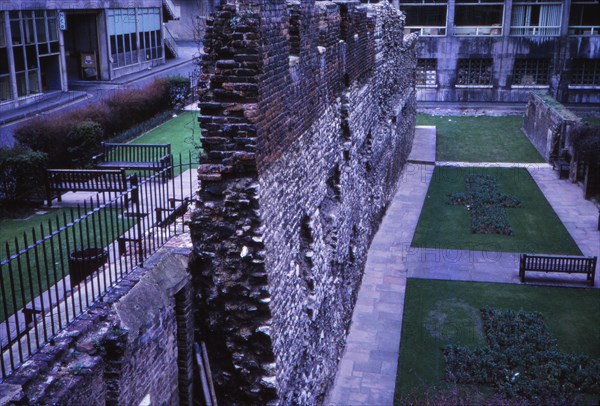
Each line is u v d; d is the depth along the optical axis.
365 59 15.82
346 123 13.42
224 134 7.80
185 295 8.16
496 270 17.42
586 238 19.80
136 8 45.53
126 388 6.84
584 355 12.92
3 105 31.55
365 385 12.27
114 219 14.09
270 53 8.15
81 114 24.92
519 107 41.44
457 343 13.66
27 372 5.88
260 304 8.18
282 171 8.92
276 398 8.48
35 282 10.58
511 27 42.53
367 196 17.56
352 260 14.92
